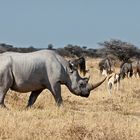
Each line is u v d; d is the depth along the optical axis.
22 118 26.59
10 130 23.02
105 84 58.00
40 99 35.97
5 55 32.53
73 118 27.52
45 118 27.55
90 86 34.44
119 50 140.00
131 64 76.50
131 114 33.75
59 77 33.28
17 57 32.50
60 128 23.92
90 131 23.39
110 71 75.44
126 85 59.19
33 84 32.78
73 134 22.70
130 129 24.47
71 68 33.91
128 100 42.19
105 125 25.23
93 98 42.22
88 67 101.25
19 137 22.08
